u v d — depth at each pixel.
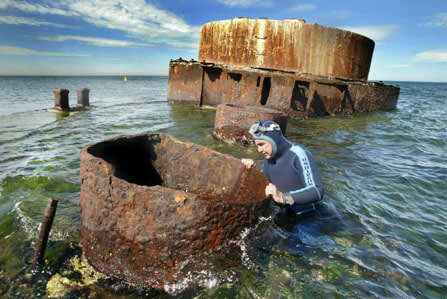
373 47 10.96
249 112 5.42
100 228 1.82
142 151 2.88
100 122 7.78
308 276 1.88
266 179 2.41
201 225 1.75
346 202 3.06
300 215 2.65
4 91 27.75
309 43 9.14
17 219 2.60
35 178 3.62
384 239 2.38
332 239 2.32
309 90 8.90
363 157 5.00
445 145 6.32
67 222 2.50
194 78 10.34
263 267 1.93
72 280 1.80
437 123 9.67
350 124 8.61
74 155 4.72
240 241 1.96
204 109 9.99
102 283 1.78
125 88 35.16
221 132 5.72
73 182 3.54
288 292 1.73
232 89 9.54
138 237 1.74
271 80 8.73
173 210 1.71
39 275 1.85
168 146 2.98
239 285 1.78
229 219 1.84
